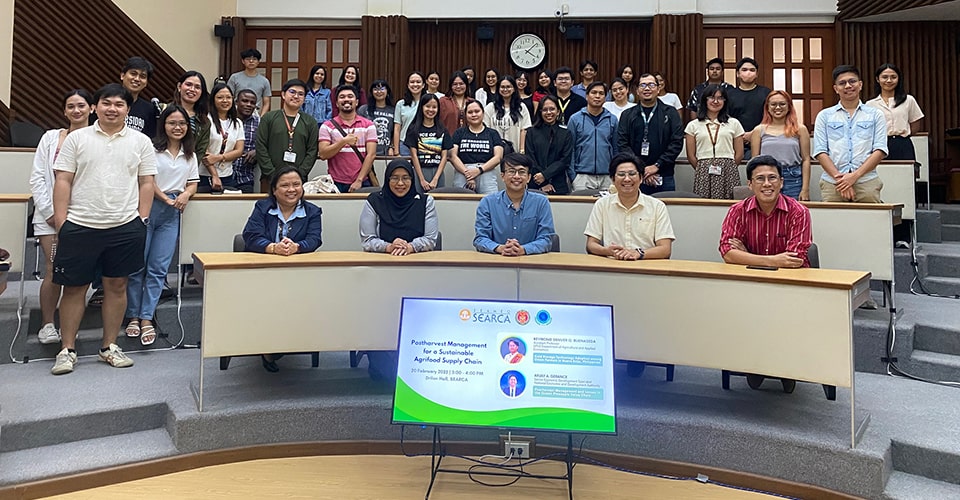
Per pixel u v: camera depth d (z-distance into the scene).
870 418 2.33
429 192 4.05
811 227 2.98
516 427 2.02
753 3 6.93
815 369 2.10
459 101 5.28
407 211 3.14
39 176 3.00
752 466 2.21
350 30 7.45
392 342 2.50
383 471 2.30
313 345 2.45
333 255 2.66
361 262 2.49
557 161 4.22
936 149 6.62
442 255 2.74
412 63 7.46
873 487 2.00
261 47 7.50
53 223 2.96
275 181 2.99
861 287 2.19
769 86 7.01
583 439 2.44
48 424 2.25
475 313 2.14
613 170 3.01
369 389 2.69
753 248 2.82
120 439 2.35
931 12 6.40
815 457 2.10
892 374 2.90
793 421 2.31
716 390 2.71
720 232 3.38
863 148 3.39
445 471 2.25
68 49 5.58
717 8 6.97
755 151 3.87
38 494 2.03
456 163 4.26
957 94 6.61
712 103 4.00
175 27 6.79
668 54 6.98
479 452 2.47
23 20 5.16
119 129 2.76
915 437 2.15
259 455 2.38
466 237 3.76
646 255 2.81
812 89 6.96
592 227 3.08
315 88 6.00
